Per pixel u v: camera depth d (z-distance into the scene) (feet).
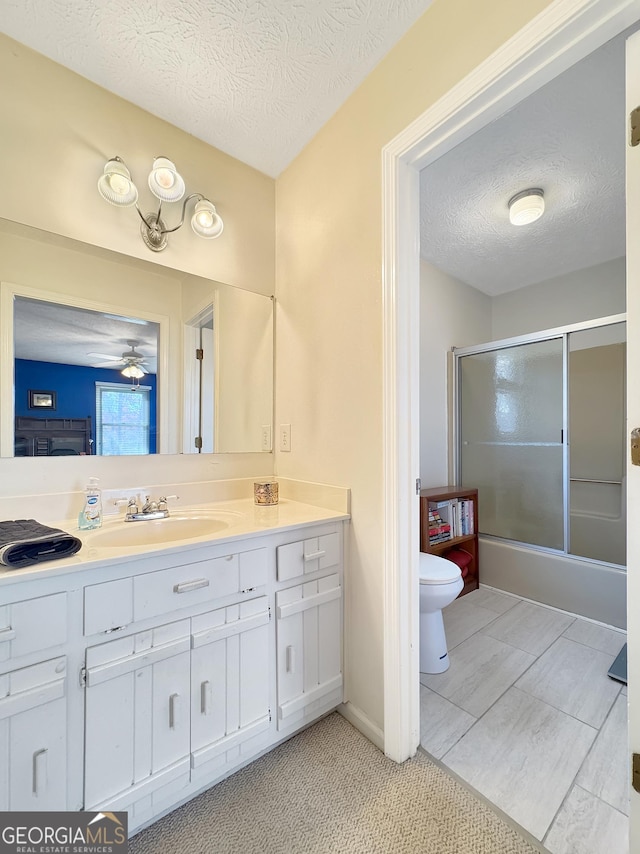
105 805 3.12
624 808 3.60
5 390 4.15
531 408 8.91
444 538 8.46
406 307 4.24
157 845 3.28
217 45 4.15
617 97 4.83
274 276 6.30
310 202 5.53
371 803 3.67
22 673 2.82
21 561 2.89
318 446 5.33
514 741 4.42
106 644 3.16
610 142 5.55
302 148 5.66
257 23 3.93
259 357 6.09
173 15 3.85
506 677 5.61
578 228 7.89
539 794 3.75
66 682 2.99
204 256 5.58
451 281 10.19
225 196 5.77
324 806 3.64
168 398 5.25
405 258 4.24
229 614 3.84
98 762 3.11
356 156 4.73
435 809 3.60
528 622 7.32
